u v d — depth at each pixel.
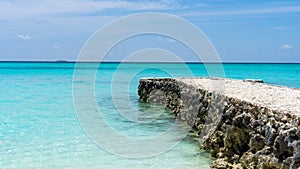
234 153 13.30
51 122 22.95
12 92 42.41
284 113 10.74
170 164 14.02
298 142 9.45
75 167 13.71
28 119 24.16
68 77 70.50
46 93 40.84
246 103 13.54
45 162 14.30
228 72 92.56
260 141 11.59
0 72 91.31
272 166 10.42
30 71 97.56
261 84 23.98
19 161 14.46
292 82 55.56
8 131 20.28
